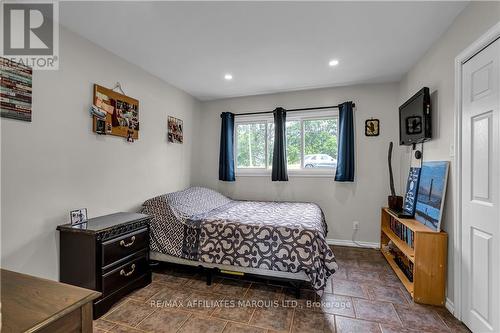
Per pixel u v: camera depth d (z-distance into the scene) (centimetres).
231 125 397
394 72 296
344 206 349
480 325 159
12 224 167
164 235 253
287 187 375
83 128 215
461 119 182
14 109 167
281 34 212
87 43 219
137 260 223
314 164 370
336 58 259
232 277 239
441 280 197
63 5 172
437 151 219
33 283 93
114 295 197
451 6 174
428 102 228
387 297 212
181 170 364
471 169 170
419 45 230
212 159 415
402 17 187
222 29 204
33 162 178
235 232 230
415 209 247
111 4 171
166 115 329
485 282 156
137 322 177
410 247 239
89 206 221
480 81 162
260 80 324
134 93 274
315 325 174
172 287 231
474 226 166
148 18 188
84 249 186
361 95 341
